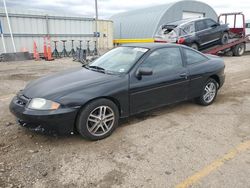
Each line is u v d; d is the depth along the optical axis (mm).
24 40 15641
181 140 3861
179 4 20625
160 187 2766
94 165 3182
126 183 2834
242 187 2762
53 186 2781
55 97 3549
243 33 15367
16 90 7082
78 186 2787
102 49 19531
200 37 12844
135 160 3295
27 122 3607
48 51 14578
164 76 4570
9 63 13172
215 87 5664
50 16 16281
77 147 3629
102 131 3891
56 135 3963
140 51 4598
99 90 3775
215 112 5133
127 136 3992
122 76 4125
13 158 3328
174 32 12461
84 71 4562
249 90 6953
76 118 3676
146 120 4660
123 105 4102
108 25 19469
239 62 12703
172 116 4879
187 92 5051
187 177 2936
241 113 5082
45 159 3311
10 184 2799
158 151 3525
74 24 17406
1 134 4027
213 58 5789
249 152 3504
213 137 3973
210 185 2797
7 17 14477
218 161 3270
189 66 5066
